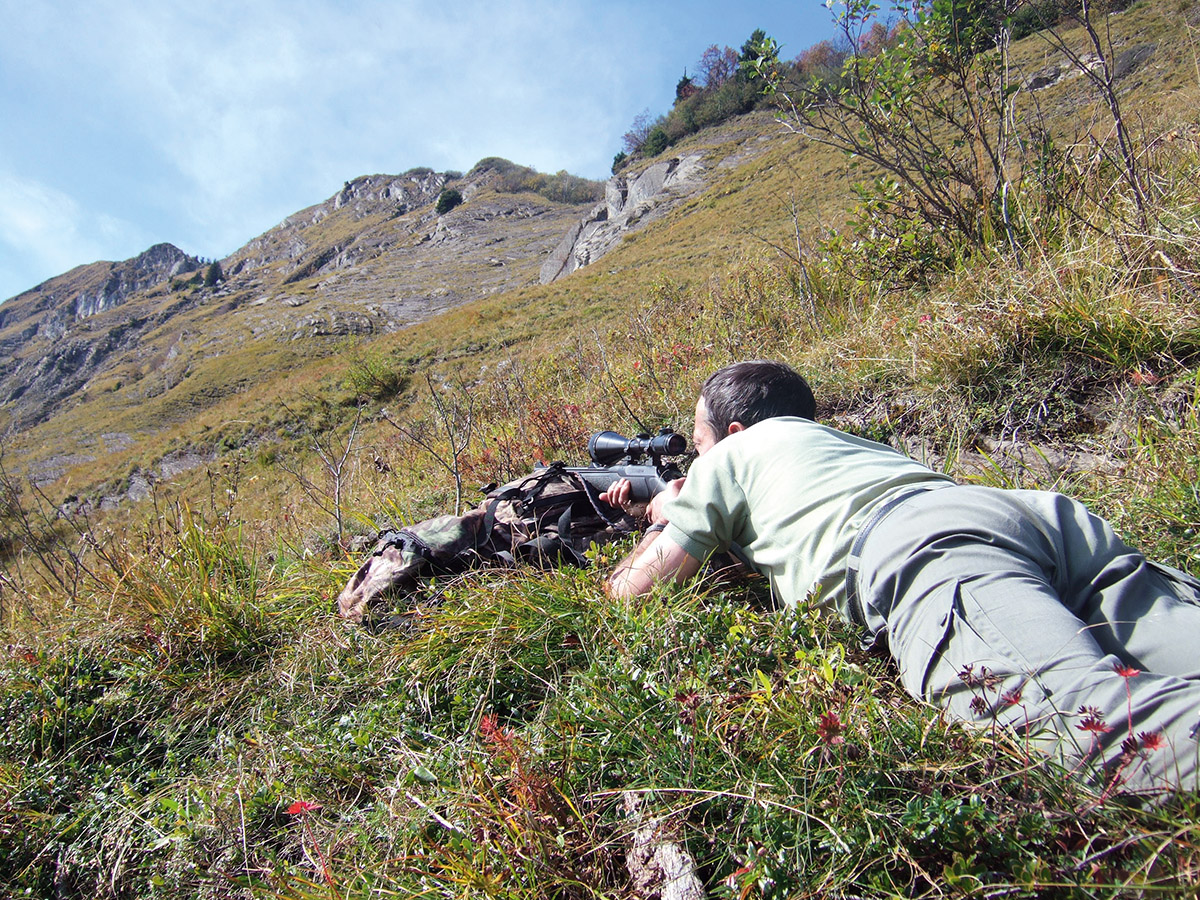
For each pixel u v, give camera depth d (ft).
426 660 7.25
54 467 125.29
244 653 8.73
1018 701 4.16
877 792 4.43
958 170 13.94
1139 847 3.65
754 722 5.04
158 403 159.84
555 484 8.99
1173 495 6.84
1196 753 3.61
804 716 4.94
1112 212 11.01
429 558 8.32
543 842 4.76
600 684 6.04
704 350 15.98
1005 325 10.00
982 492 5.11
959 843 4.01
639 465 8.41
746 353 14.79
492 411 21.17
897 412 10.57
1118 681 3.97
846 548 5.49
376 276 253.44
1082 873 3.63
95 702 8.21
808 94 14.79
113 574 10.27
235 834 6.27
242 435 77.71
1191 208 10.37
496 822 4.91
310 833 5.92
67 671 8.78
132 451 96.89
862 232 15.24
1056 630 4.27
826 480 5.81
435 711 6.88
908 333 11.41
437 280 217.15
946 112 13.89
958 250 13.56
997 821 3.95
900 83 13.55
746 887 4.06
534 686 6.84
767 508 6.09
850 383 11.45
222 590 9.52
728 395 7.09
